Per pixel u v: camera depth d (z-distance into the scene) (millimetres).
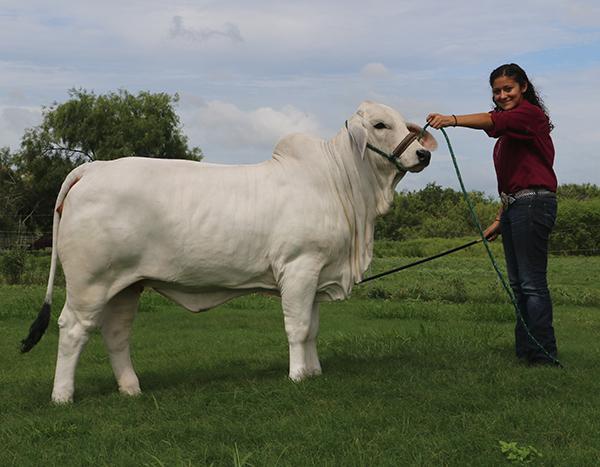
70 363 5445
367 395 5160
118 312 5734
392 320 11484
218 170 5680
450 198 44250
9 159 43562
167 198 5430
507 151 6066
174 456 4074
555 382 5383
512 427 4465
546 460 3906
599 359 6457
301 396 5117
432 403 4914
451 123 5719
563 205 35625
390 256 34344
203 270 5512
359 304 14078
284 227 5570
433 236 40656
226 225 5480
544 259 6070
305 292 5633
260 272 5633
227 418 4789
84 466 4062
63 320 5445
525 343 6312
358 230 5957
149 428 4594
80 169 5574
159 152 43250
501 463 3900
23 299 13383
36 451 4309
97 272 5359
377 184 6020
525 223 5965
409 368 5914
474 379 5512
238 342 8875
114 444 4363
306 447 4164
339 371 5945
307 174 5766
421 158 5820
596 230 34375
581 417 4586
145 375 6535
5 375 6812
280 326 10672
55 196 42562
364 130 5832
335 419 4602
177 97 43812
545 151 5953
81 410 5164
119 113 42312
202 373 6441
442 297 15562
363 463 3871
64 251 5398
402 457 3967
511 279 6328
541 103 6156
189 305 5762
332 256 5766
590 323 10664
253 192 5609
